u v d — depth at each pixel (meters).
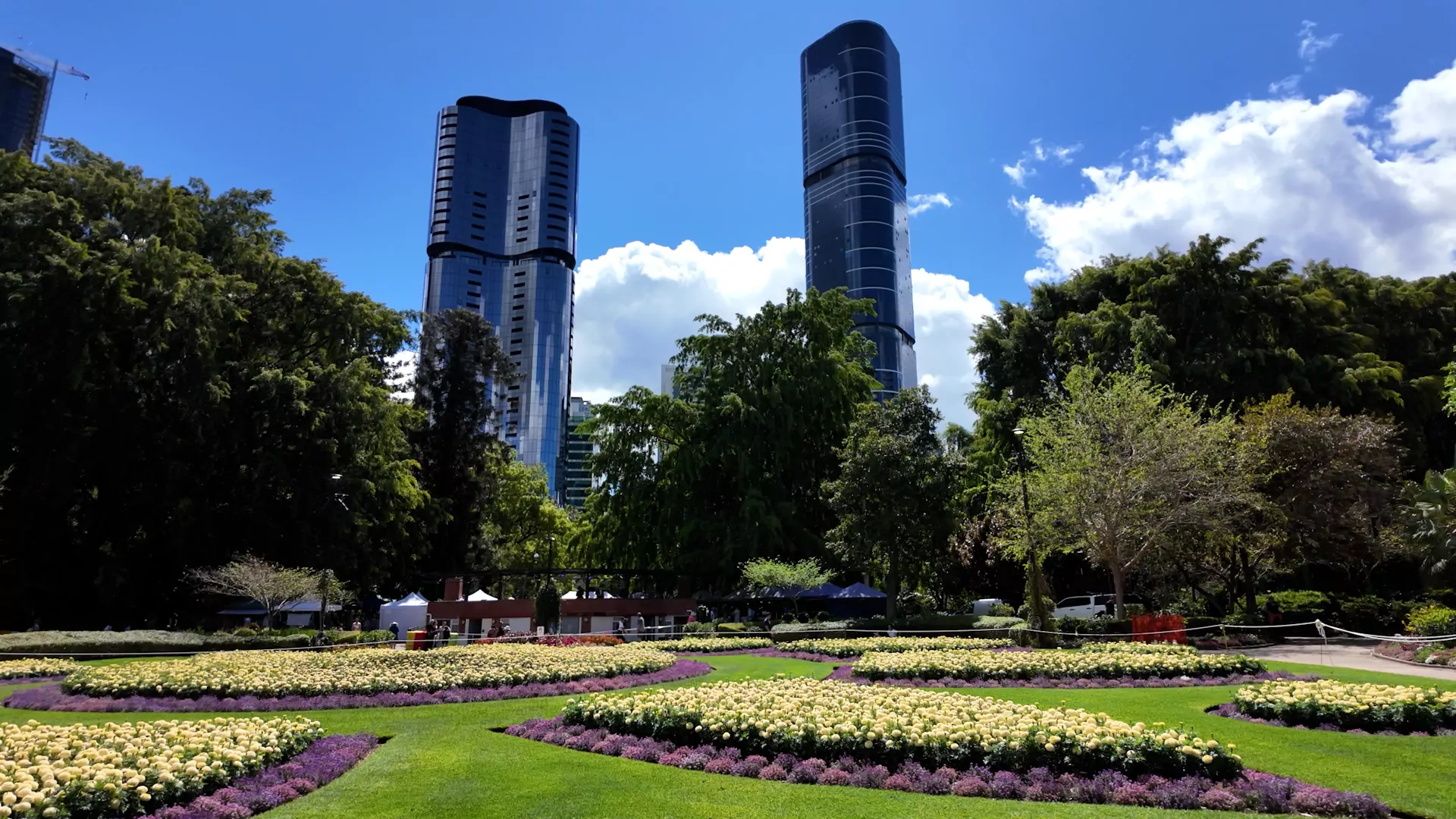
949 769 8.10
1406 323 42.78
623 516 47.25
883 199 185.50
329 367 38.97
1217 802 7.11
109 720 12.63
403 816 7.21
